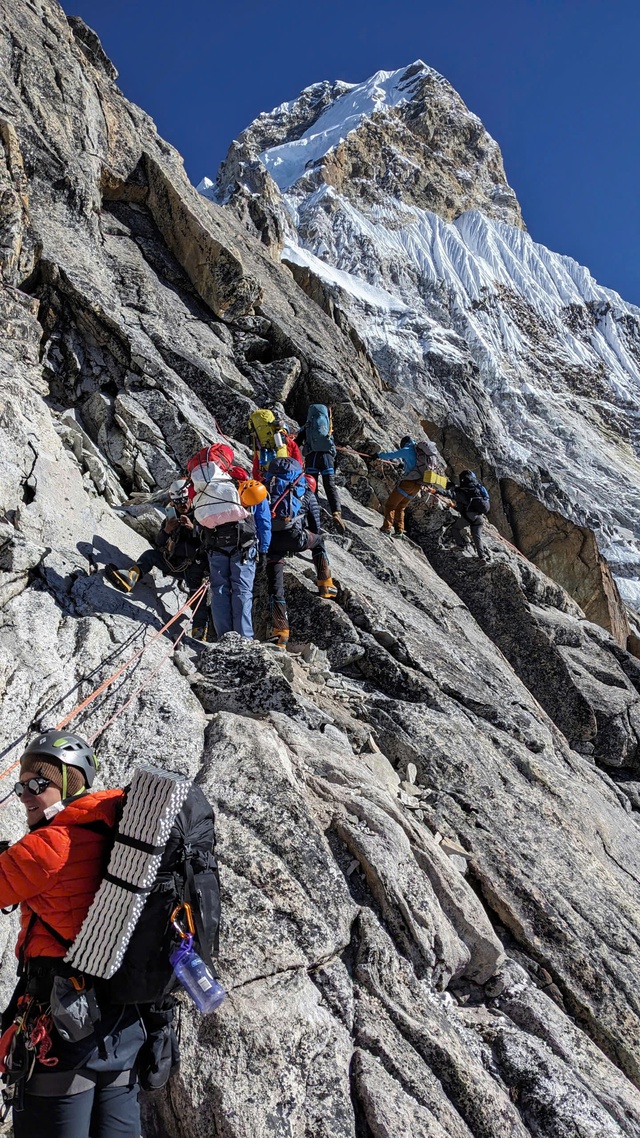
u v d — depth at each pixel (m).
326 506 9.91
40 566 5.62
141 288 9.77
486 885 5.29
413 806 5.61
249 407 9.23
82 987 2.57
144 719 4.83
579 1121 4.03
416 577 9.66
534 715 8.33
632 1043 4.80
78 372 8.23
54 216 9.15
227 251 10.44
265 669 5.59
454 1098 3.76
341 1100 3.50
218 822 4.23
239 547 6.26
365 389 12.77
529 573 12.37
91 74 10.91
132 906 2.56
